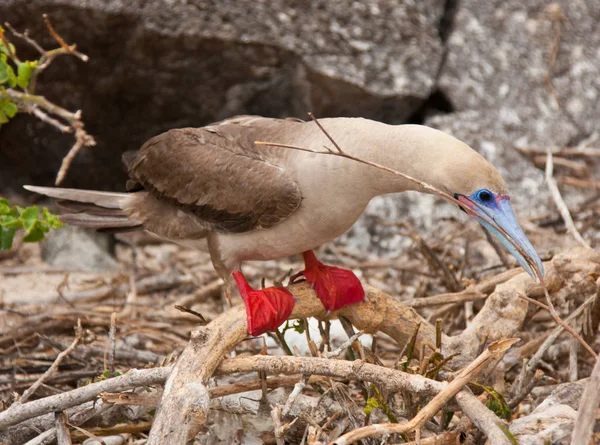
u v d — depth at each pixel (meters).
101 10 10.29
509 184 11.47
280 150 6.50
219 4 10.75
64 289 9.94
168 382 5.21
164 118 11.38
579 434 4.72
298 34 10.95
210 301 9.36
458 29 12.15
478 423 4.97
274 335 7.61
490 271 8.95
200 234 7.00
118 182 11.86
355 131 6.12
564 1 12.42
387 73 11.19
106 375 6.05
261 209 6.39
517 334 6.76
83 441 5.93
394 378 5.28
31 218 7.12
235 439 5.88
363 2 11.23
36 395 6.64
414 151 5.93
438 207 11.24
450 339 6.43
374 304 6.34
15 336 8.16
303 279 6.73
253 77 11.11
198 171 6.72
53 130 11.40
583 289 6.75
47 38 10.53
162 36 10.56
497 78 12.02
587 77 12.13
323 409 5.80
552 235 10.22
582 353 7.16
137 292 9.74
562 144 11.76
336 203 6.23
